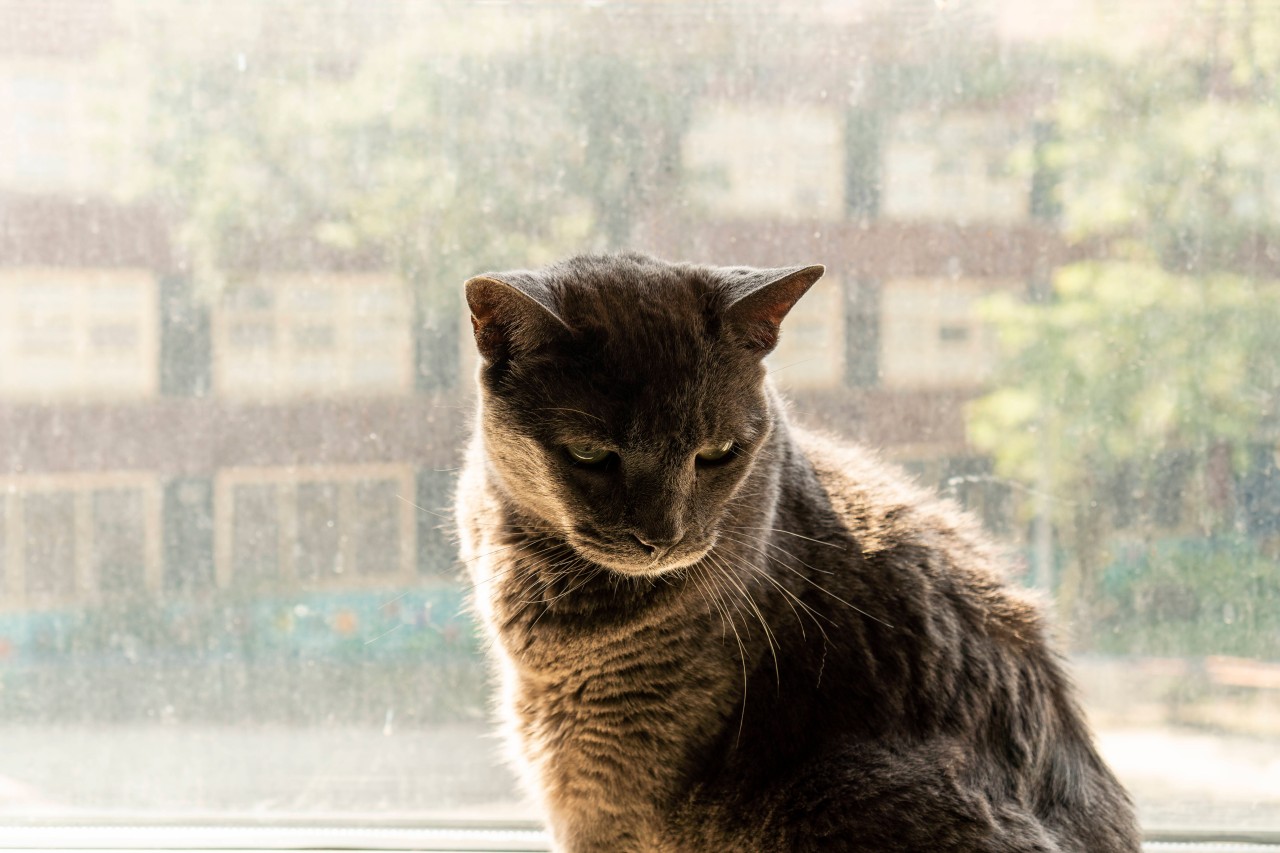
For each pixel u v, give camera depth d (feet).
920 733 4.31
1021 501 5.78
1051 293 5.74
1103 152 5.69
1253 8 5.60
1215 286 5.73
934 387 5.75
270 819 5.64
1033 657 4.77
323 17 5.56
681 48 5.61
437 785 5.67
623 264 4.50
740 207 5.69
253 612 5.70
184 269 5.64
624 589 4.30
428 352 5.68
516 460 4.27
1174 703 5.75
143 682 5.67
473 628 5.49
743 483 4.39
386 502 5.71
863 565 4.53
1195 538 5.76
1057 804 4.55
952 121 5.66
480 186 5.66
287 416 5.69
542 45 5.60
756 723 4.28
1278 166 5.69
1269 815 5.66
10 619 5.63
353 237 5.65
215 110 5.59
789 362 5.72
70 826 5.57
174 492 5.68
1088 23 5.61
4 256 5.55
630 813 4.43
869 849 4.00
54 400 5.62
